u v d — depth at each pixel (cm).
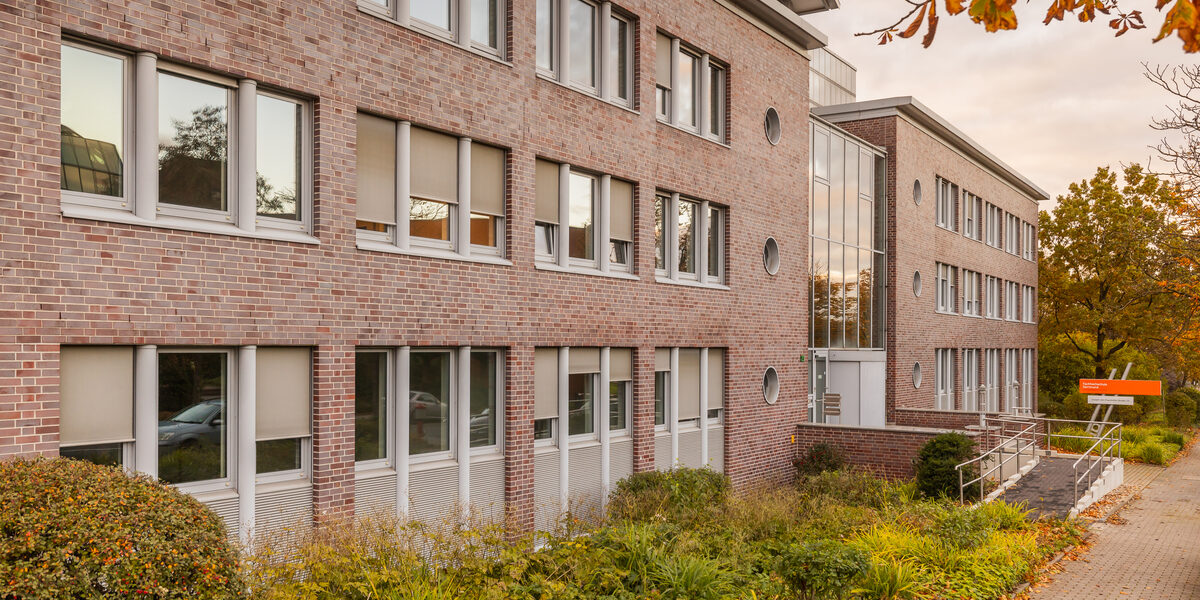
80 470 637
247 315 1004
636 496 1480
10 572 519
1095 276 4419
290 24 1050
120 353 909
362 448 1166
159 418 948
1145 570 1355
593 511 1502
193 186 982
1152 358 4275
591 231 1539
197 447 984
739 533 1236
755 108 1939
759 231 1953
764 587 1025
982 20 408
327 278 1089
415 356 1236
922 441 1989
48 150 840
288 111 1077
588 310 1496
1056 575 1312
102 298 879
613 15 1591
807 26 2056
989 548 1294
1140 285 2186
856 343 2616
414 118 1199
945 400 3269
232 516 1001
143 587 549
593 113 1506
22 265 822
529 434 1379
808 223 2300
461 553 952
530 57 1383
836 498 1664
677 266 1717
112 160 912
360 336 1127
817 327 2395
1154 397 4306
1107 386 2945
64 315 851
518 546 980
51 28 841
